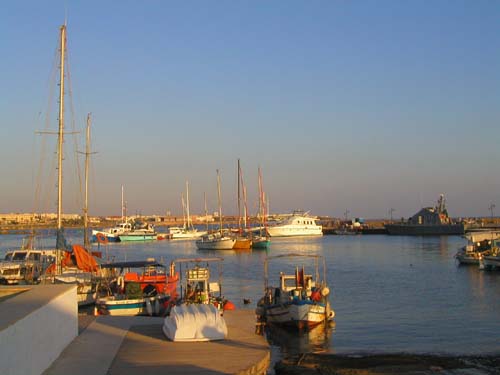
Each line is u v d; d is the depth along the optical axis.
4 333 9.62
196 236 155.88
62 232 34.34
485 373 21.17
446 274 57.66
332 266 69.00
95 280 35.16
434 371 21.45
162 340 16.30
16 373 10.30
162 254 94.56
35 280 37.47
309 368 21.86
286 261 77.94
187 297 29.47
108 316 20.42
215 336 16.28
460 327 30.70
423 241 125.88
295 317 28.97
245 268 67.75
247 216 118.25
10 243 118.81
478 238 71.38
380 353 24.75
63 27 35.00
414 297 41.94
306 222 148.38
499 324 31.45
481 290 45.25
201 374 12.84
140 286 31.86
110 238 137.38
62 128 34.91
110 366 13.42
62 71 35.03
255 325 18.70
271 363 23.36
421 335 28.72
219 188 112.25
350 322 32.22
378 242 124.25
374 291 45.41
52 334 13.55
